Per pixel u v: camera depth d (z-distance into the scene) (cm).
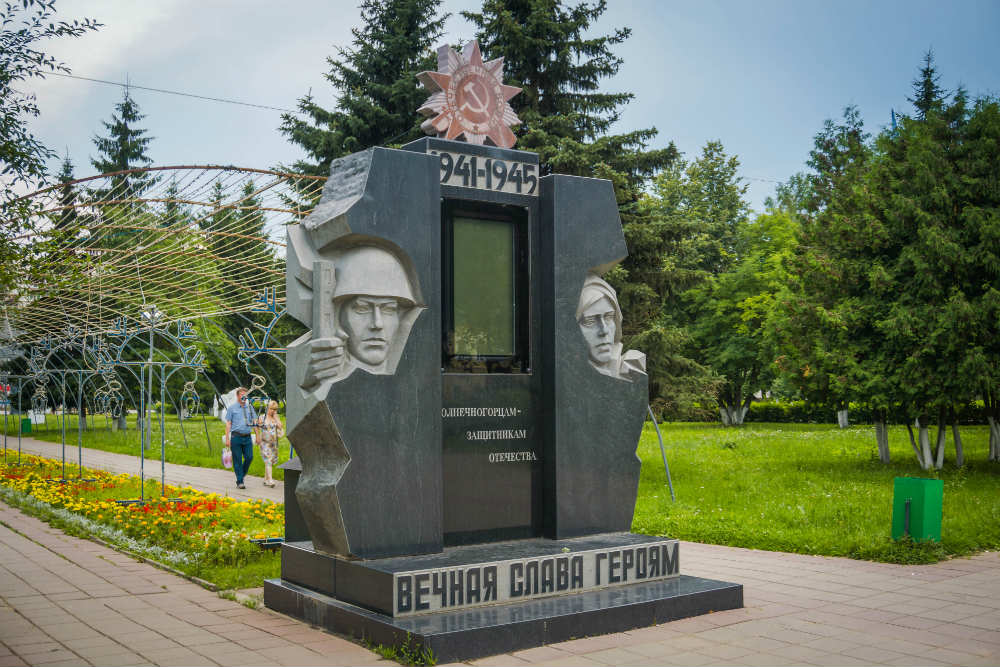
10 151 845
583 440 744
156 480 1733
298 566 677
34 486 1530
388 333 654
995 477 1573
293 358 646
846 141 3609
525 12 1838
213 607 688
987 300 1523
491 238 737
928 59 3328
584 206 767
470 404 707
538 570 632
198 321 2409
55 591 748
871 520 1073
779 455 2197
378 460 636
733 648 561
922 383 1584
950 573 816
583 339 754
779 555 924
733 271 3994
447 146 720
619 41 1855
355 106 2356
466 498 697
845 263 1736
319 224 653
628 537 733
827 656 543
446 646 527
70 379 3147
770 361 3188
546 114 1852
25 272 1039
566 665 522
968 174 1619
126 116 4634
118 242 1351
